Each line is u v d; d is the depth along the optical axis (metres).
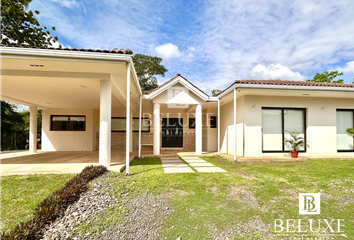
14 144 18.92
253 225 2.84
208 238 2.54
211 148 12.09
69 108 11.89
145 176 4.94
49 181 4.47
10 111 17.45
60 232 2.63
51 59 4.41
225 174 5.30
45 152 10.52
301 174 5.43
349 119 9.18
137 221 2.93
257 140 8.34
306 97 8.73
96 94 7.84
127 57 4.66
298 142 7.86
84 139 11.93
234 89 7.57
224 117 10.96
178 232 2.67
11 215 3.13
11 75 5.06
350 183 4.60
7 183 4.30
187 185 4.32
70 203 3.31
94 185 4.05
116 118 12.84
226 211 3.23
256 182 4.63
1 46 4.09
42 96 8.27
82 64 4.76
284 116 8.72
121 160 7.11
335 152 8.75
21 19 12.74
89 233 2.63
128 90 5.03
